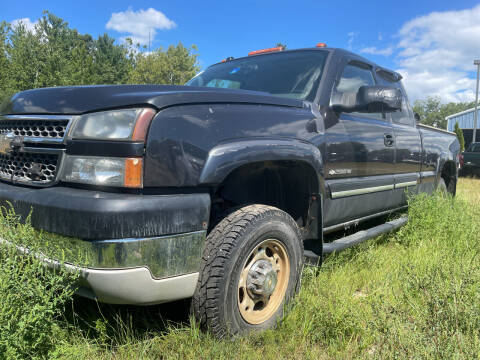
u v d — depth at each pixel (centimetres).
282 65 337
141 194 175
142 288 173
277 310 232
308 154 249
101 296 175
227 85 342
